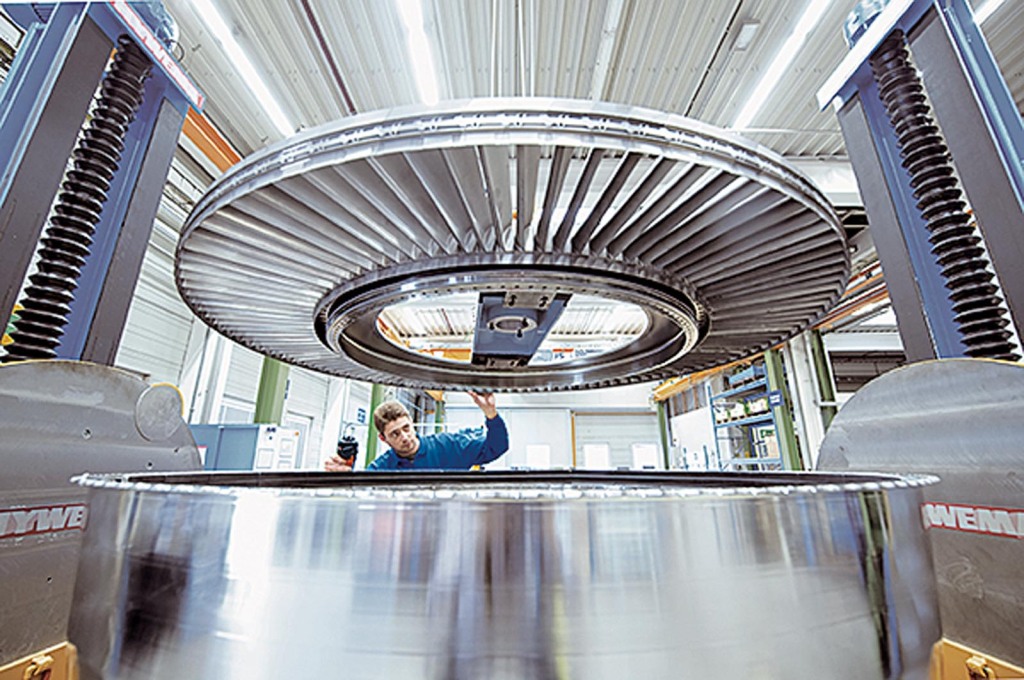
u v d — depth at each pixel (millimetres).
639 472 1488
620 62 2588
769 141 3223
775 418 5309
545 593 419
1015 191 820
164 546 473
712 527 455
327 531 447
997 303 883
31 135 752
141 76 979
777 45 2492
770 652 430
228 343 3887
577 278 1007
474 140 673
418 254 1013
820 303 1336
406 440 2426
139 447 884
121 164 1012
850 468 1033
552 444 9578
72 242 874
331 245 997
